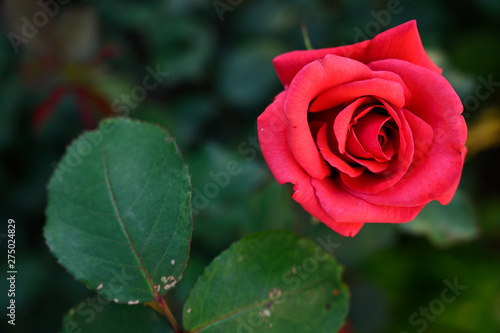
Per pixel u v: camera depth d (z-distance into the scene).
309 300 0.38
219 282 0.38
